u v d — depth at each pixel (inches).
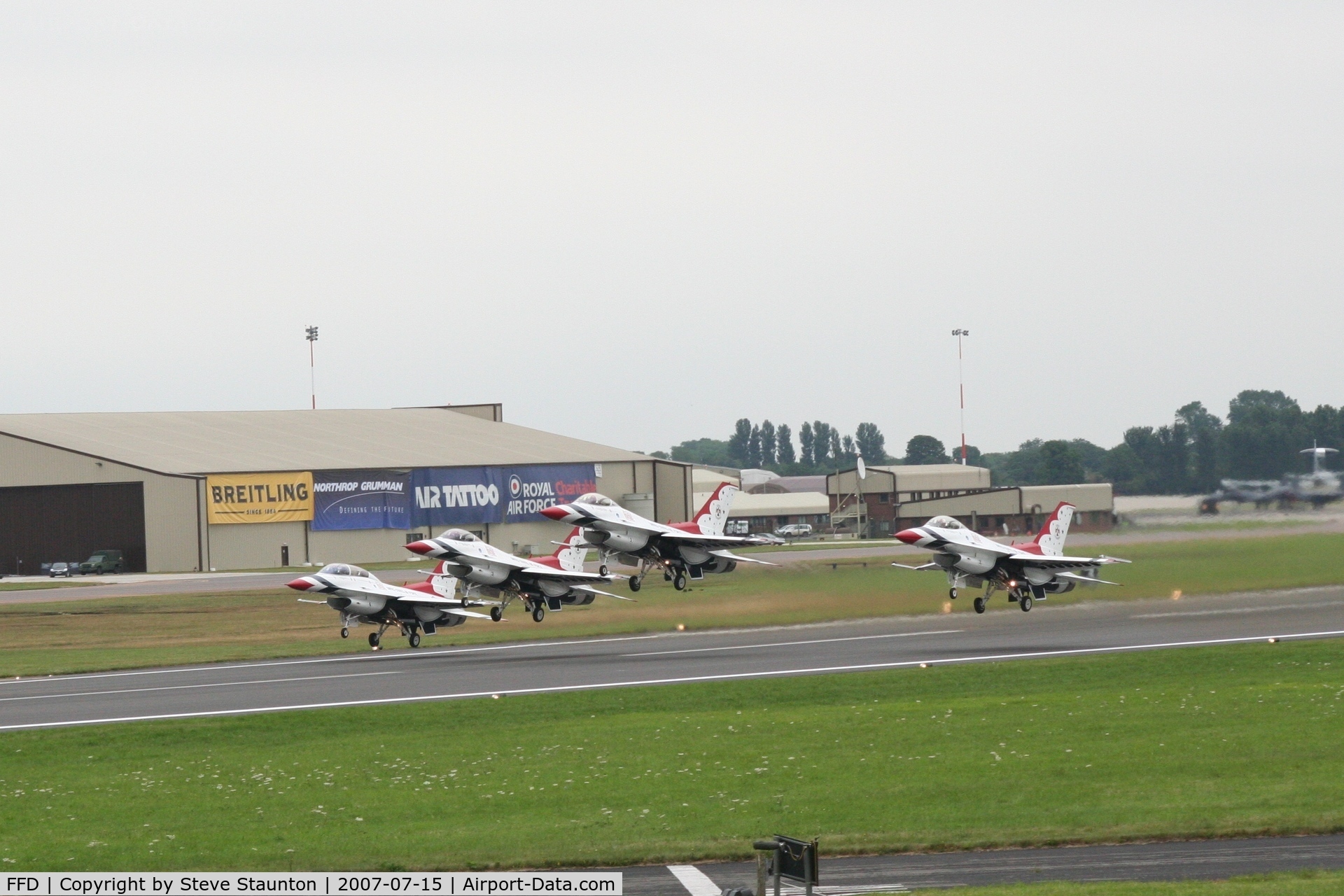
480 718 2311.8
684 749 1966.0
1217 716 2100.1
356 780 1820.9
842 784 1722.4
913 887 1267.2
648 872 1369.3
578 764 1888.5
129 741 2154.3
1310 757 1780.3
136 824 1614.2
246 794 1758.1
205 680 2888.8
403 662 3235.7
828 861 1384.1
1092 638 3299.7
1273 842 1392.7
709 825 1549.0
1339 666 2659.9
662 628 3892.7
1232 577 4628.4
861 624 3855.8
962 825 1494.8
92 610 4963.1
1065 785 1675.7
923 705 2300.7
